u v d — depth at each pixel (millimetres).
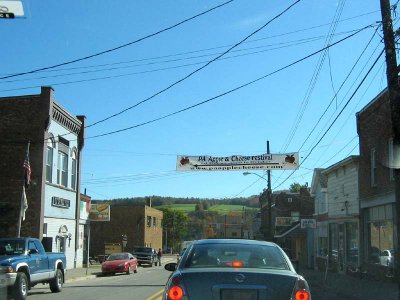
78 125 38562
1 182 31391
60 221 35406
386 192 23750
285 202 62344
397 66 13781
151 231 76000
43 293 19469
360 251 27719
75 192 38531
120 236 70875
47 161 33062
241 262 7152
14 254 17500
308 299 6500
